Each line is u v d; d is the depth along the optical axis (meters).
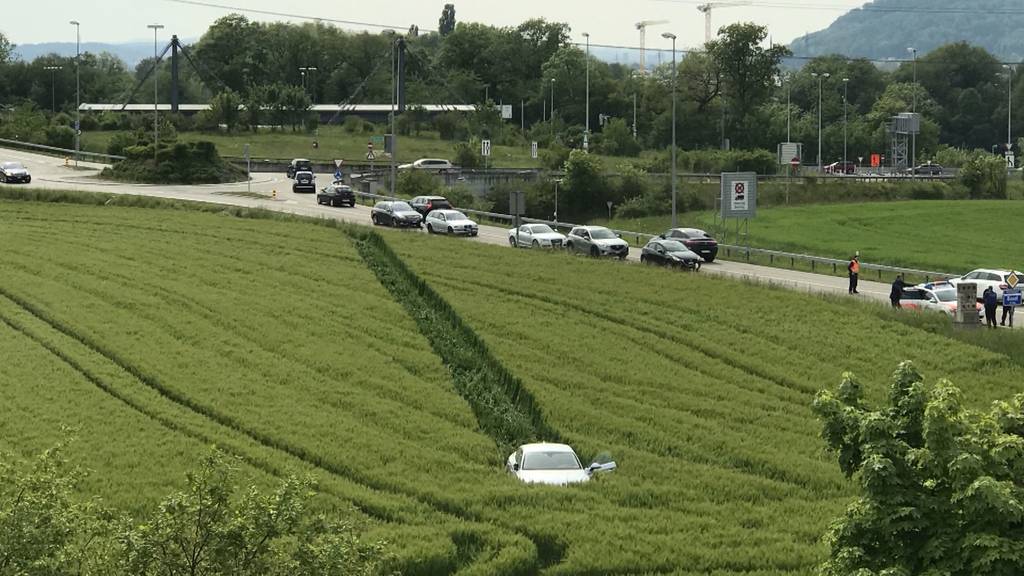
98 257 68.69
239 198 105.94
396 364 49.50
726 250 85.00
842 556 21.64
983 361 50.62
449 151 174.50
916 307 60.69
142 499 33.62
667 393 46.75
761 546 31.27
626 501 35.09
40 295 59.38
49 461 22.62
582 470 37.47
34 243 72.31
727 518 33.81
